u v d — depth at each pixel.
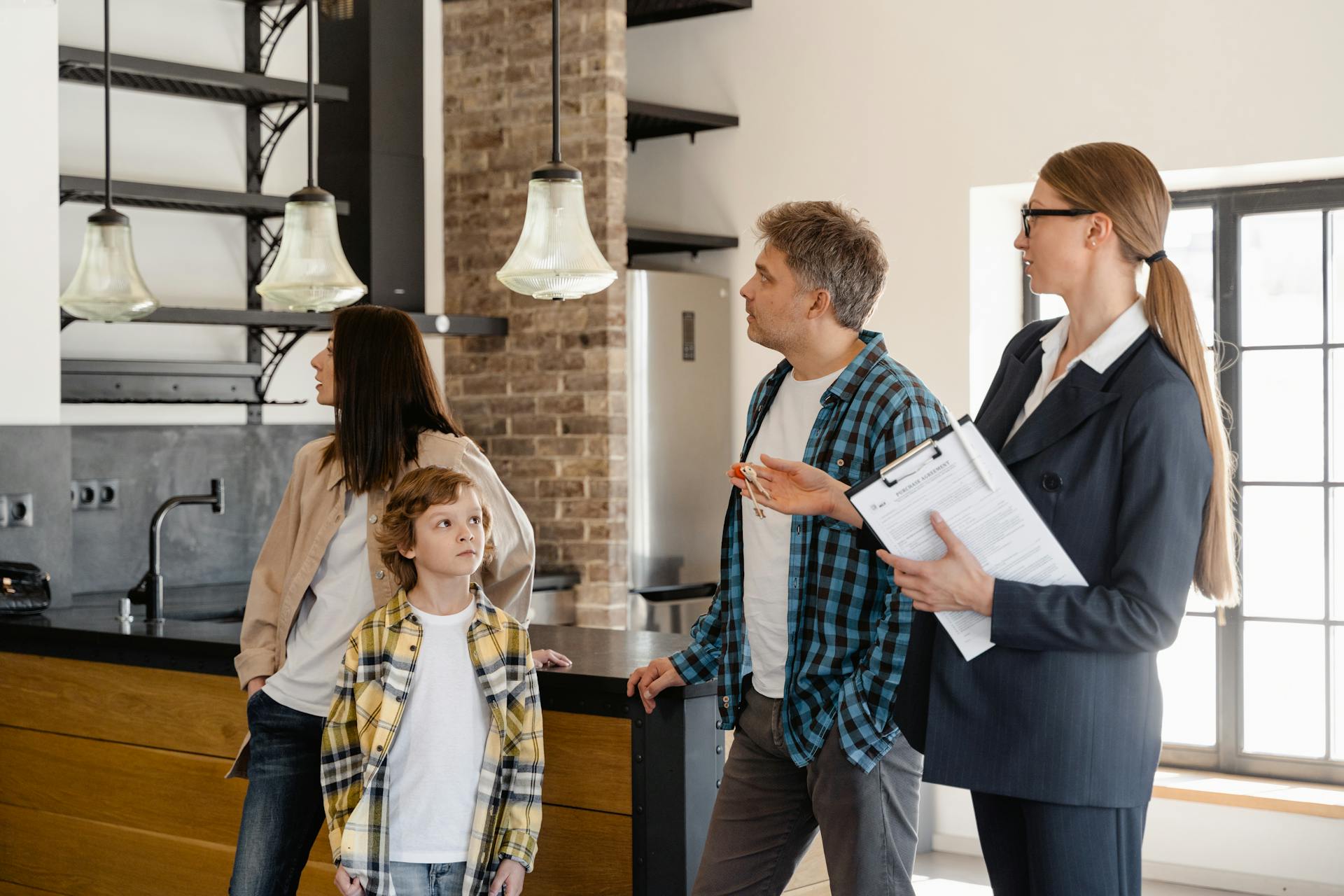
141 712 3.32
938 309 5.17
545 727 2.71
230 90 4.76
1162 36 4.75
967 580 1.67
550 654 2.72
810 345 2.23
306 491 2.59
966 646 1.72
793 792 2.25
